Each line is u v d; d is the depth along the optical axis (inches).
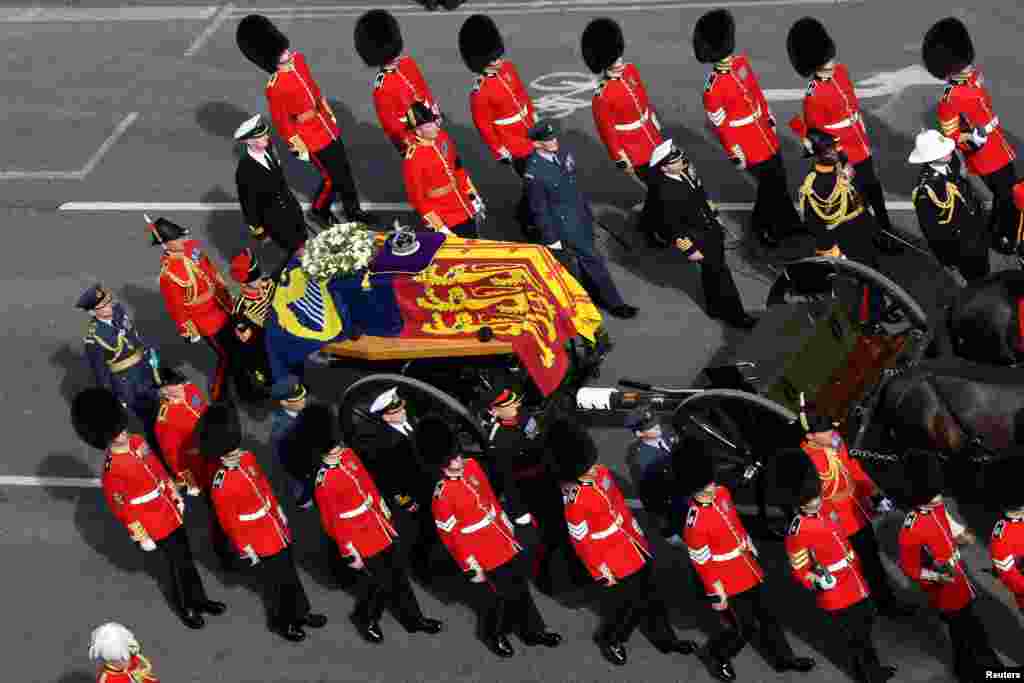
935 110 2977.4
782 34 3272.6
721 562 1868.8
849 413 2132.1
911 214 2728.8
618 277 2682.1
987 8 3297.2
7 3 3794.3
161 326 2689.5
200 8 3681.1
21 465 2423.7
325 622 2090.3
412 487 2068.2
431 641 2050.9
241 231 2896.2
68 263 2859.3
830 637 1982.0
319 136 2748.5
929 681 1909.4
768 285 2618.1
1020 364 2132.1
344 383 2503.7
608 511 1898.4
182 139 3179.1
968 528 2081.7
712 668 1961.1
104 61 3486.7
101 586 2196.1
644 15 3422.7
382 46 2758.4
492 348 2185.0
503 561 1942.7
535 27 3427.7
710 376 2117.4
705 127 3016.7
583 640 2025.1
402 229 2284.7
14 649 2106.3
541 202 2472.9
